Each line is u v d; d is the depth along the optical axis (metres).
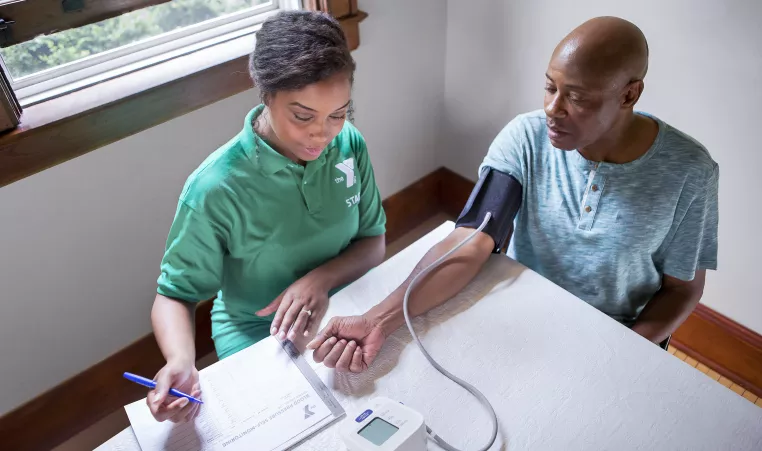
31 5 1.26
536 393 0.86
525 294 1.02
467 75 2.07
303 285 1.11
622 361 0.90
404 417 0.75
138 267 1.66
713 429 0.81
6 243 1.37
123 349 1.74
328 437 0.83
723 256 1.66
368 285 1.06
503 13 1.82
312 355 0.95
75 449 1.67
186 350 1.00
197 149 1.61
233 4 1.65
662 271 1.17
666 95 1.56
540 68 1.81
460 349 0.93
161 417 0.84
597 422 0.83
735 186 1.54
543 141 1.11
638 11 1.50
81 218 1.47
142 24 1.50
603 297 1.18
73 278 1.53
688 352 1.85
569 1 1.63
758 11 1.30
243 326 1.26
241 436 0.83
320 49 0.88
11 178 1.29
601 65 0.87
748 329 1.70
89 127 1.34
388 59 1.93
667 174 1.01
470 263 1.04
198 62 1.50
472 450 0.80
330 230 1.20
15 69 1.35
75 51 1.42
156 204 1.60
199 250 1.09
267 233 1.12
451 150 2.31
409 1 1.87
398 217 2.36
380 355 0.93
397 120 2.11
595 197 1.07
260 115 1.09
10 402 1.58
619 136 1.00
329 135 0.98
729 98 1.44
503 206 1.10
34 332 1.53
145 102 1.41
